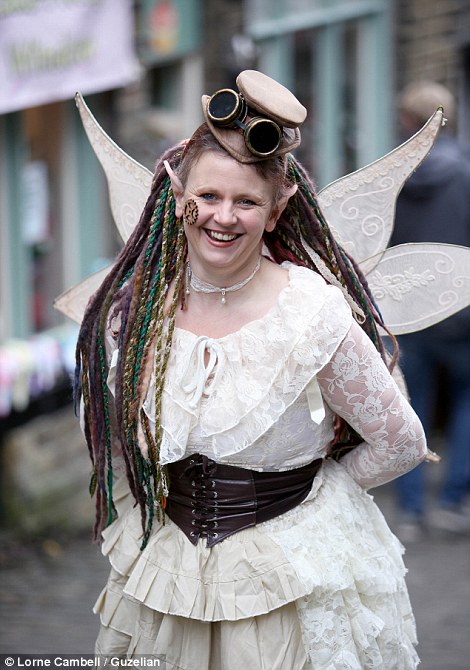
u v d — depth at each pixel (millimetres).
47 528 9016
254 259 3426
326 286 3410
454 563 8562
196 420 3441
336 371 3400
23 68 8430
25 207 9117
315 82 11742
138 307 3527
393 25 12242
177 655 3600
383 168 3873
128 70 9453
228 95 3203
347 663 3492
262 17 10969
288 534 3510
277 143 3205
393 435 3508
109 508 3787
